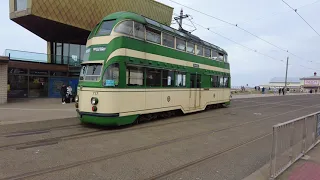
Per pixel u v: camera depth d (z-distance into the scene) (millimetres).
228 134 9695
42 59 23812
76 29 23594
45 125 10445
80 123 11141
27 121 11117
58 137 8367
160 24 12883
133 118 10750
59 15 21609
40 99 22125
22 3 20750
